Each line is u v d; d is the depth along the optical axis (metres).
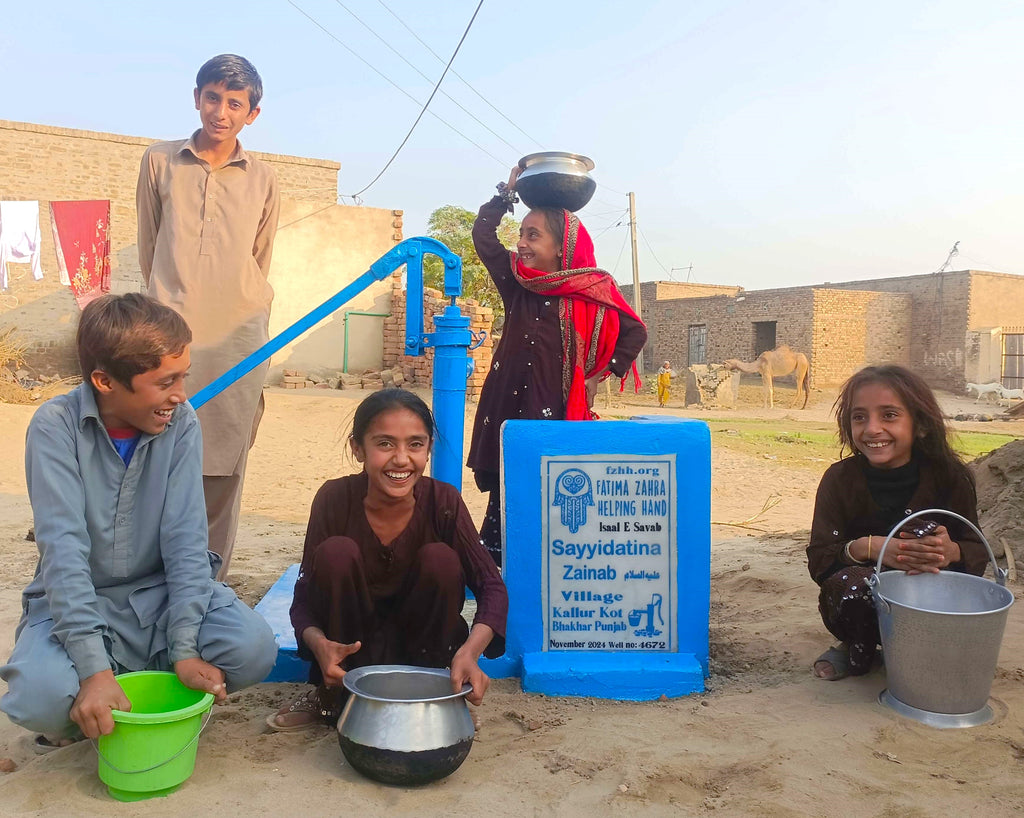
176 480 2.65
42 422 2.50
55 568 2.35
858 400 3.14
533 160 3.89
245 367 4.04
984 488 4.98
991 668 2.71
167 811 2.19
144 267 4.37
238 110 4.07
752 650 3.64
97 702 2.19
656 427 3.26
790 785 2.34
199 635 2.53
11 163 20.42
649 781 2.36
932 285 35.53
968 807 2.23
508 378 3.87
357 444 2.77
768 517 7.88
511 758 2.54
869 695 3.01
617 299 3.89
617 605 3.28
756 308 36.09
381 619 2.88
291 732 2.74
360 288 4.18
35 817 2.14
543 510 3.27
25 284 20.73
